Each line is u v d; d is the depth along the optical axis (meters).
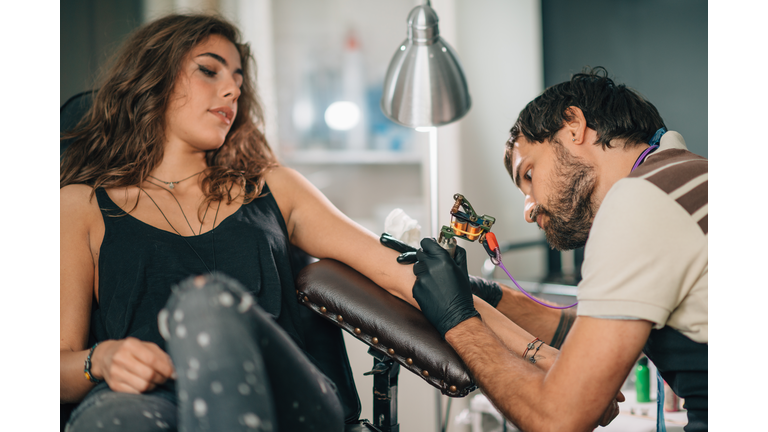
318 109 3.15
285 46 3.12
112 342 0.93
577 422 0.85
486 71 2.66
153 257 1.14
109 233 1.16
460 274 1.08
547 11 2.86
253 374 0.71
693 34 2.37
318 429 0.87
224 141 1.44
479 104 2.63
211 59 1.31
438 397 1.64
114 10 2.23
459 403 2.23
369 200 3.22
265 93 2.77
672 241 0.84
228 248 1.20
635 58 2.56
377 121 3.18
